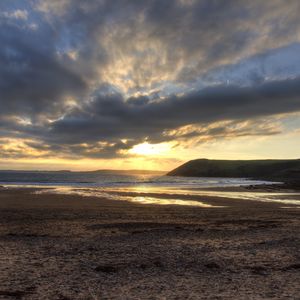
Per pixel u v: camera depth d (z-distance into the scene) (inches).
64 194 1828.2
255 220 906.7
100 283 353.1
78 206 1221.7
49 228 738.2
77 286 341.7
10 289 325.7
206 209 1190.9
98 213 1026.1
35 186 2760.8
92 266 422.9
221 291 329.1
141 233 676.1
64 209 1115.3
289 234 678.5
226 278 376.5
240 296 313.1
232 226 792.9
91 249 523.8
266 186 3053.6
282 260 463.8
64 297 306.7
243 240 607.8
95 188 2581.2
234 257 478.9
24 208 1127.6
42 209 1104.8
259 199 1715.1
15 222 824.9
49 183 3452.3
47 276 374.9
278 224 834.8
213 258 471.8
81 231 700.7
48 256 471.5
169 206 1279.5
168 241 594.6
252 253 505.0
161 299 304.2
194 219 923.4
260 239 618.8
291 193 2225.6
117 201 1469.0
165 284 352.2
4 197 1544.0
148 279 370.0
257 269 416.2
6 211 1037.8
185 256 482.3
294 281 365.7
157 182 4441.4
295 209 1246.3
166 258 469.4
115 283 354.0
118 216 964.6
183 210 1143.6
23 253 485.7
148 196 1788.9
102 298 306.5
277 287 343.3
